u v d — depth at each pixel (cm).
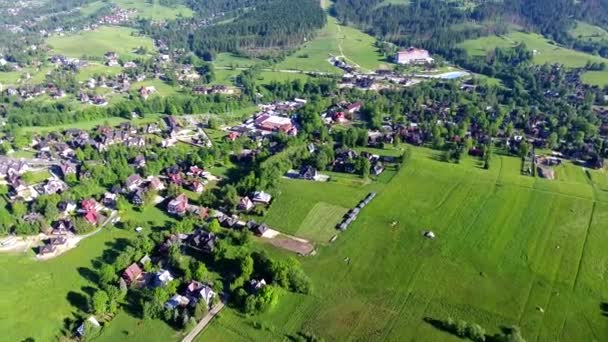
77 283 15400
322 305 14412
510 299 14612
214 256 16125
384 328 13550
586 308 14250
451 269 15950
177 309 13975
